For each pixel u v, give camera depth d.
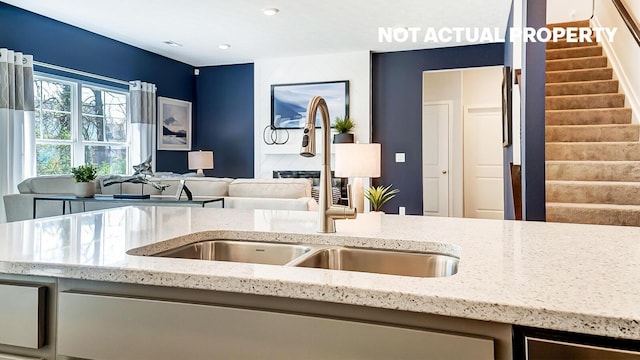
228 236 1.38
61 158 5.09
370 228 1.39
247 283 0.79
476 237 1.22
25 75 4.50
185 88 7.12
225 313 0.81
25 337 0.92
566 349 0.62
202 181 3.70
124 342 0.87
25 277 0.96
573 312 0.62
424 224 1.48
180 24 5.07
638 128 4.19
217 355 0.81
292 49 6.20
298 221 1.54
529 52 2.88
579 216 3.45
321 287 0.75
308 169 6.67
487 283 0.75
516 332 0.67
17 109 4.42
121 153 5.93
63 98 5.12
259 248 1.34
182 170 7.06
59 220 1.59
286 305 0.79
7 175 4.30
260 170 6.90
